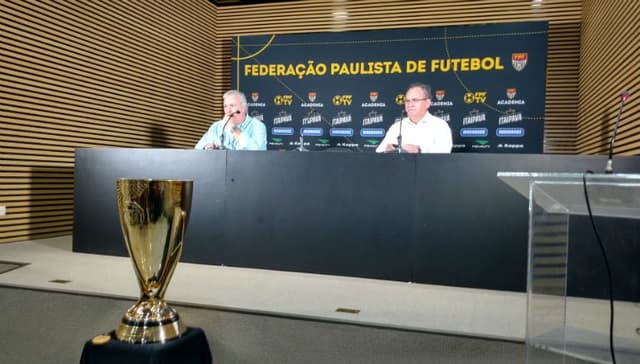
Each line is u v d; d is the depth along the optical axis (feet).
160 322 4.87
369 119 21.97
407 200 10.48
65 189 16.83
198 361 4.95
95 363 4.58
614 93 15.02
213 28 25.14
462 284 10.16
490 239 10.01
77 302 8.29
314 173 11.05
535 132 20.06
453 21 21.75
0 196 14.57
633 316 7.74
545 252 5.49
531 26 20.08
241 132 18.33
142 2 19.99
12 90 14.60
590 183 4.37
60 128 16.34
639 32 12.69
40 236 15.94
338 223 10.90
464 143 20.81
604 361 5.62
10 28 14.39
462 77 20.83
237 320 7.53
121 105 19.01
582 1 20.18
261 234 11.40
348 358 6.21
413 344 6.65
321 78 22.56
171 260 4.95
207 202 11.76
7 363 6.10
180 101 22.66
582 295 8.54
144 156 12.25
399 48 21.57
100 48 17.83
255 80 23.41
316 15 23.63
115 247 12.59
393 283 10.36
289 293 9.19
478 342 6.75
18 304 8.16
